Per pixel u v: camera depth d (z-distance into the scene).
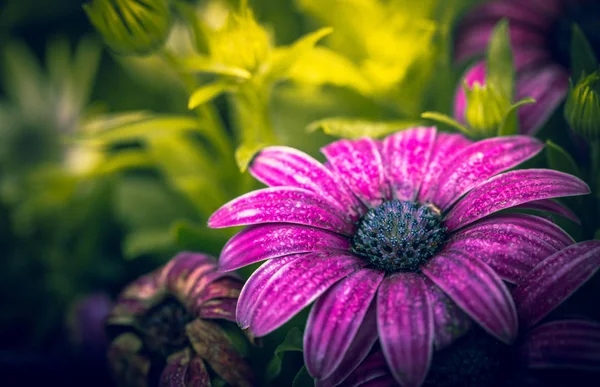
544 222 0.17
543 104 0.21
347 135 0.20
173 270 0.19
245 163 0.18
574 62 0.20
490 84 0.19
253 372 0.18
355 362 0.16
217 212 0.18
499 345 0.17
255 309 0.17
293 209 0.18
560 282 0.16
